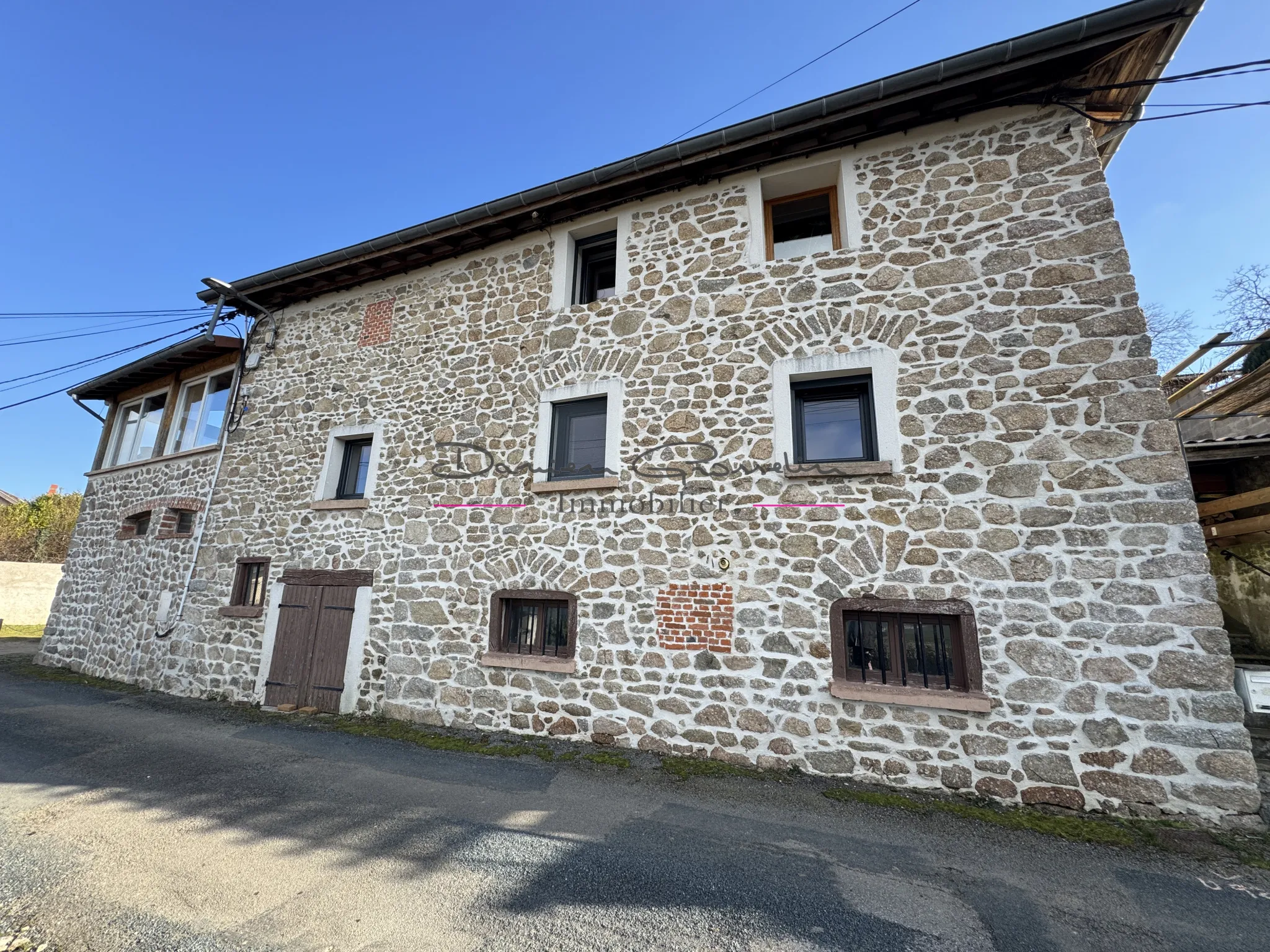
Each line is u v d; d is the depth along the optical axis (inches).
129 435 450.6
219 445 349.4
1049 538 174.4
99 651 370.6
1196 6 171.6
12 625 700.0
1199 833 144.8
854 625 192.7
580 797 165.9
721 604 206.1
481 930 103.1
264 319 362.0
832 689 185.6
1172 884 122.8
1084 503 172.9
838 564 194.2
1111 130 212.7
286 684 276.1
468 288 294.0
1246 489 294.0
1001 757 167.3
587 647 222.2
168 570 346.0
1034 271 192.4
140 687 325.7
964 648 176.4
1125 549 166.7
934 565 183.9
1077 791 159.2
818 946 100.5
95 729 237.6
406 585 263.9
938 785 171.5
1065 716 163.8
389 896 113.9
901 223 213.0
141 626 348.2
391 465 285.1
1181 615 158.6
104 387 457.7
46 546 980.6
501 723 230.5
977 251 200.8
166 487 377.7
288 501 308.3
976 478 185.2
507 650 239.6
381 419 296.4
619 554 224.8
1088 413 177.6
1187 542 161.2
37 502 1069.8
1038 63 191.6
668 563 216.2
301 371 333.1
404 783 176.6
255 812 154.8
